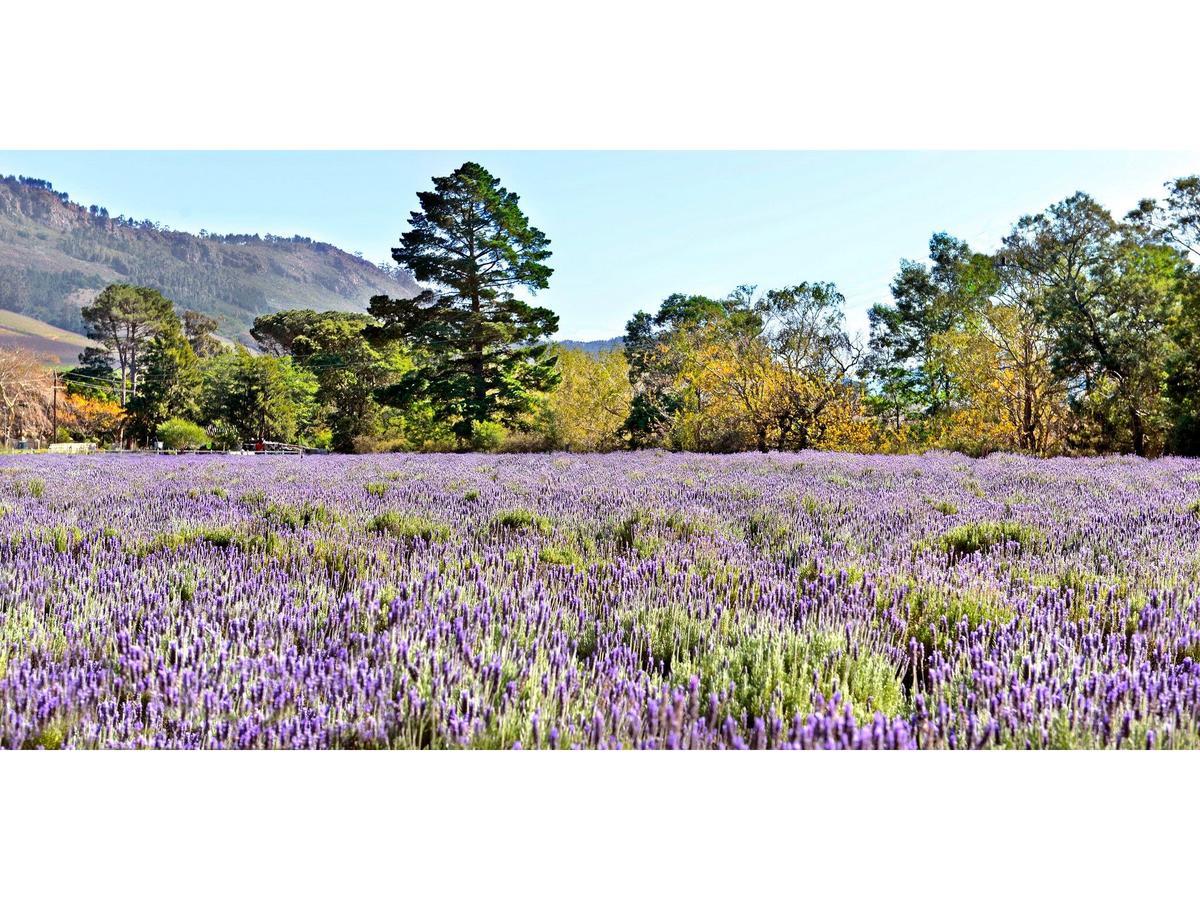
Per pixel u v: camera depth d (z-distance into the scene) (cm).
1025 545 511
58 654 285
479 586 382
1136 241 3509
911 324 4975
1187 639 296
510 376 4234
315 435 6469
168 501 757
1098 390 3472
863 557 454
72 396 7638
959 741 217
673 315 5812
